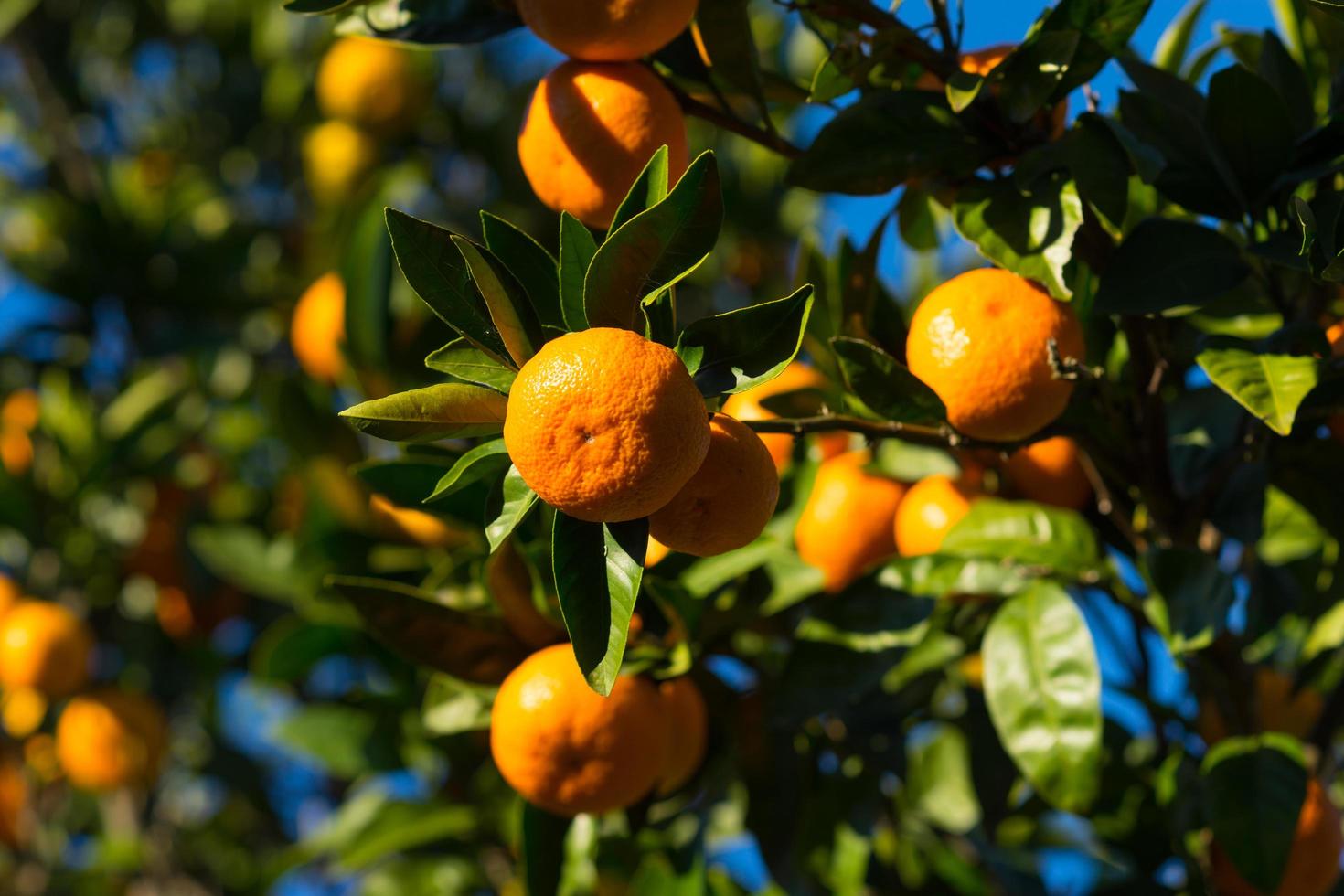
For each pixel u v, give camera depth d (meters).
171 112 2.07
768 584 1.21
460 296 1.03
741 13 1.11
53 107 1.93
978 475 1.22
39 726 1.60
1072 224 1.07
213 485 1.71
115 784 1.55
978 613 1.23
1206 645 1.16
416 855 1.40
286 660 1.38
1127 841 1.26
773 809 1.24
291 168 1.98
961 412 1.09
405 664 1.37
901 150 1.10
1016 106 1.09
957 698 1.36
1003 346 1.08
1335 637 1.22
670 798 1.20
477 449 1.03
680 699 1.18
